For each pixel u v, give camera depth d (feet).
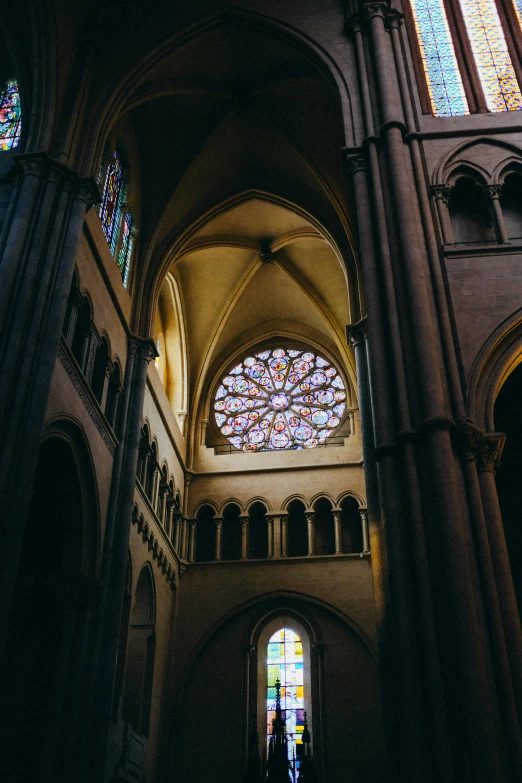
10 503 48.67
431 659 41.52
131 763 72.69
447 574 42.91
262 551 98.63
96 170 66.90
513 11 75.20
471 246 58.29
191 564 96.94
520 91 69.67
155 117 83.25
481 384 51.72
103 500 68.28
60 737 56.75
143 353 79.61
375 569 62.28
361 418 73.87
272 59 78.28
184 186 87.56
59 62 66.69
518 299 54.29
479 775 37.58
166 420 93.71
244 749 84.28
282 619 93.09
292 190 89.97
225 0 73.82
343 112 65.62
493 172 61.36
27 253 57.62
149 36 72.84
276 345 113.50
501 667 41.70
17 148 65.26
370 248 57.21
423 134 62.85
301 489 99.76
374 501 66.90
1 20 67.10
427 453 47.44
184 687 88.63
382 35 68.33
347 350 106.63
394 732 52.95
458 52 72.28
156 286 85.30
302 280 105.81
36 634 62.54
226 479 102.53
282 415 108.68
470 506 46.52
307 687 88.17
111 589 66.64
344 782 80.38
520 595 60.90
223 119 84.23
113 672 63.00
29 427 51.39
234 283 107.14
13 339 53.47
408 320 53.21
